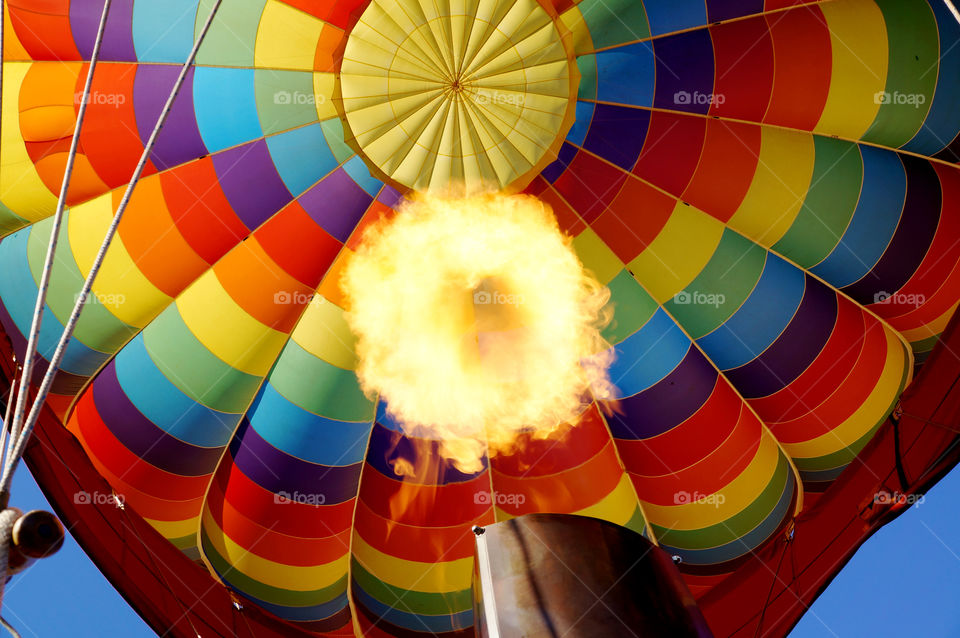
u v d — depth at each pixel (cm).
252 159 970
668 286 1034
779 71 948
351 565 1037
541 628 646
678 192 1003
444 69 948
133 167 963
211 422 998
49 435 761
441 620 1034
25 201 953
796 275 1025
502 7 931
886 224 976
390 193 991
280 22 930
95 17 927
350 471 1032
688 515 1038
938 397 758
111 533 758
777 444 1047
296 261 991
